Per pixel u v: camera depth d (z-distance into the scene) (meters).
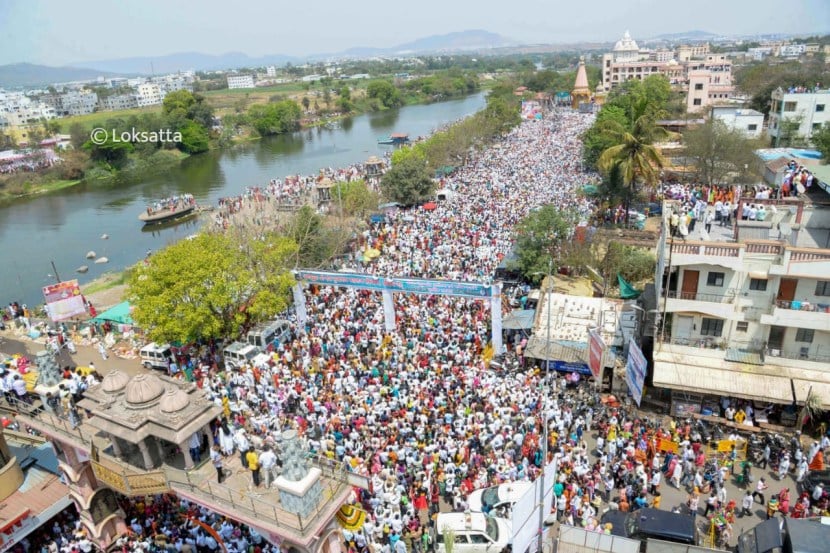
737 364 32.19
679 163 74.31
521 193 77.31
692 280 33.25
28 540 27.58
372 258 58.78
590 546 22.28
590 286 47.28
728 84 140.88
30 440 30.72
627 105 100.44
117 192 128.25
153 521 27.56
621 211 65.38
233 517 20.12
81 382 32.28
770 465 28.78
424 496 26.92
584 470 27.39
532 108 166.50
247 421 32.97
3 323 54.44
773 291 31.67
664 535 22.89
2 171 134.75
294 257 56.00
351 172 108.06
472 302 46.66
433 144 106.94
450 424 30.62
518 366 37.84
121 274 75.06
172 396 22.25
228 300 40.97
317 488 19.61
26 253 87.88
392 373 35.75
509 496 25.34
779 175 58.50
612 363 35.28
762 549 21.81
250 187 118.81
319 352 40.53
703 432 31.05
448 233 62.38
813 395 29.39
